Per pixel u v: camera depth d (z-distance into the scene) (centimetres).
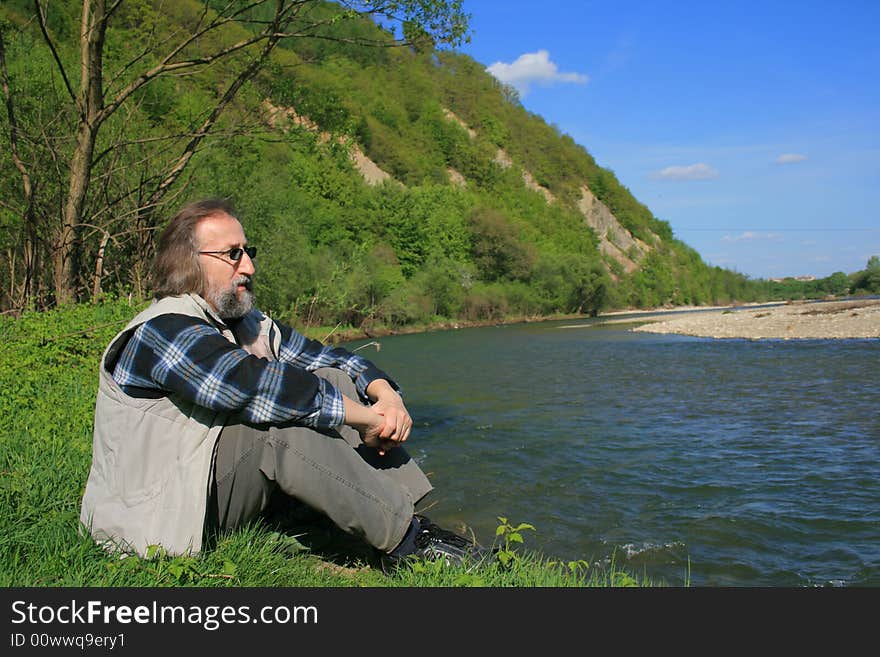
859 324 2789
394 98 10275
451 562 247
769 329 2928
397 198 5612
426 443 834
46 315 640
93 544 219
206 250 229
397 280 4612
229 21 1020
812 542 481
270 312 808
